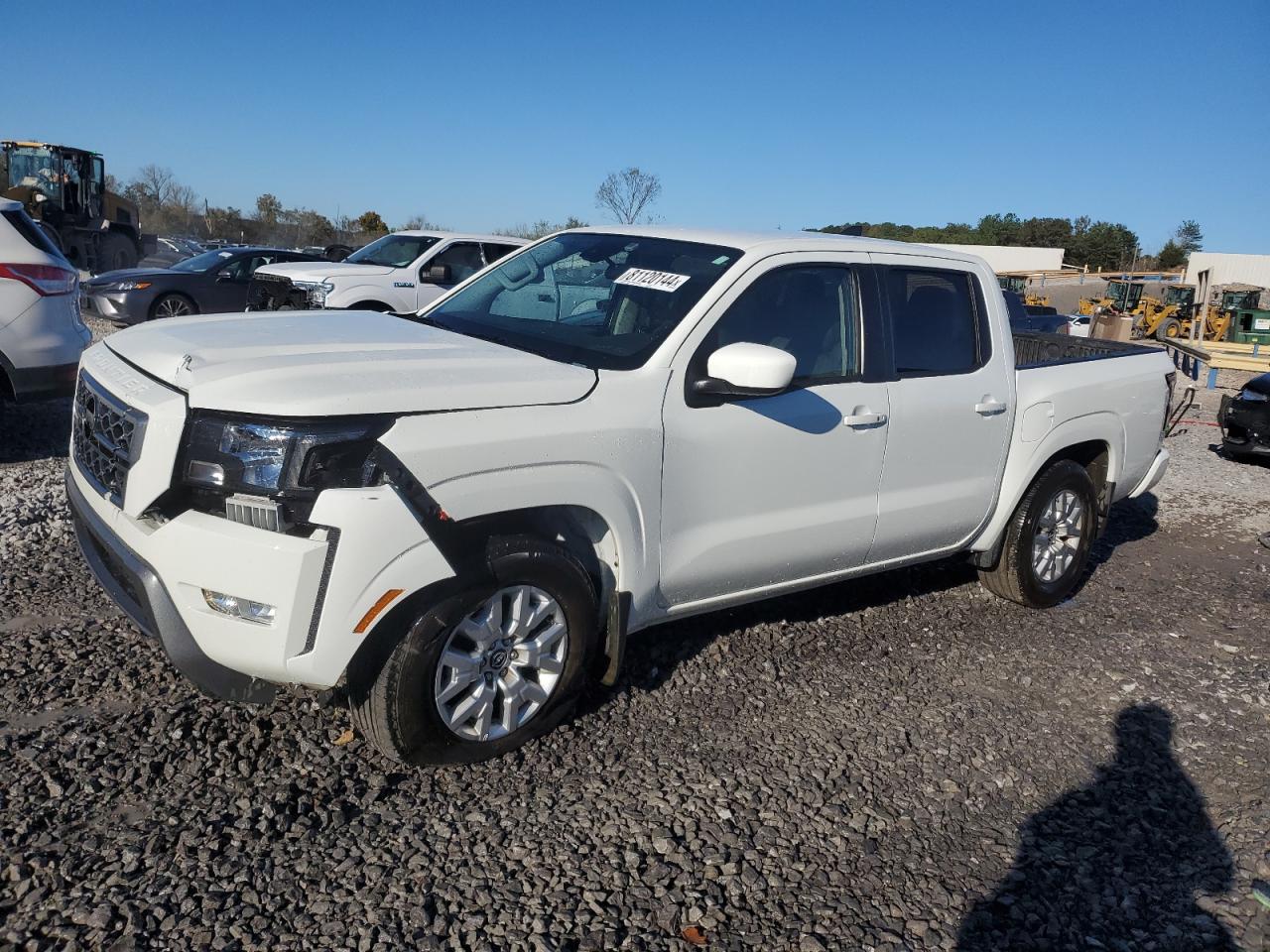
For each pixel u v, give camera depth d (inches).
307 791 128.9
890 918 117.0
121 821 119.6
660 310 156.6
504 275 187.8
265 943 103.0
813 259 171.5
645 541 147.6
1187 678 191.8
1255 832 140.1
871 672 181.5
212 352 131.3
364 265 502.0
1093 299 1652.3
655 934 110.4
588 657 145.8
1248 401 423.2
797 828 132.3
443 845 121.2
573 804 132.2
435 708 129.3
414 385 125.4
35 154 1018.7
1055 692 180.7
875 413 174.6
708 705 162.9
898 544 189.0
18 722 138.3
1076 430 213.0
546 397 135.1
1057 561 220.2
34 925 102.0
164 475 121.0
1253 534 311.9
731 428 154.6
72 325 281.7
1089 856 132.5
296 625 117.3
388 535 119.0
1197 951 115.8
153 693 148.6
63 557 200.8
